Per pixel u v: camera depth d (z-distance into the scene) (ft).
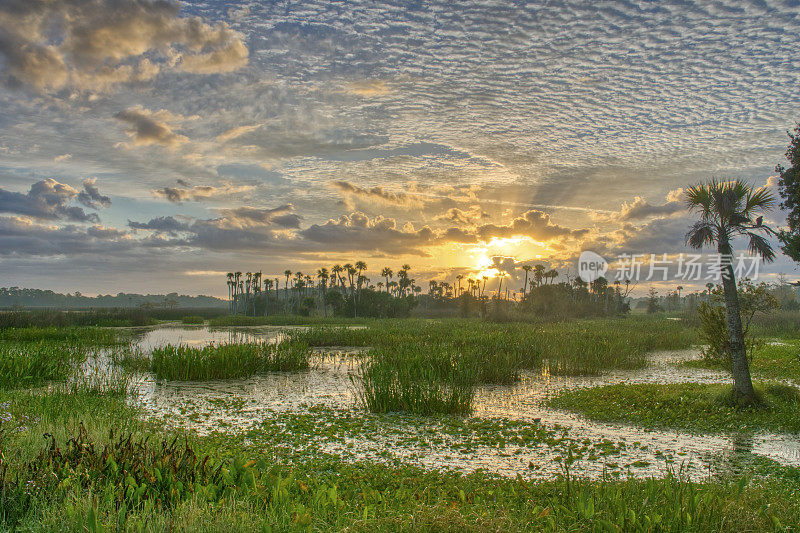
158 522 16.51
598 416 44.21
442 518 17.24
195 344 118.11
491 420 43.39
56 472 20.47
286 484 21.27
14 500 18.11
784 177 87.86
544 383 64.23
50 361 64.69
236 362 69.21
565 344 83.30
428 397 47.55
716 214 46.80
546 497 23.40
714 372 74.23
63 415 33.86
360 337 114.83
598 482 25.76
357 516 19.11
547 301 206.28
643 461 31.35
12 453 22.20
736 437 37.32
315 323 217.97
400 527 17.28
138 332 163.63
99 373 67.00
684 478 27.73
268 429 40.06
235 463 22.03
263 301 397.19
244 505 18.24
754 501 20.54
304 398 54.75
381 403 47.67
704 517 18.49
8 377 55.62
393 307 295.07
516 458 32.73
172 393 57.41
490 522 17.33
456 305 390.63
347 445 35.86
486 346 77.97
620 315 249.14
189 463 22.22
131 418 39.14
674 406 46.14
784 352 82.28
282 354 77.61
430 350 71.46
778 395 47.47
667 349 107.65
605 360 78.18
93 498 18.13
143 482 20.27
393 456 33.17
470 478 27.48
